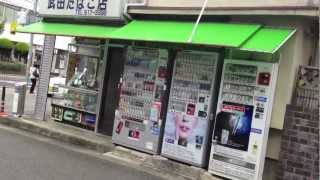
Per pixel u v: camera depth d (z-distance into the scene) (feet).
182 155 35.88
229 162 33.01
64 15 44.80
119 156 38.91
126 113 39.88
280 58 32.32
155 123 38.01
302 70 32.71
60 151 38.06
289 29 31.58
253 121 32.17
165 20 39.01
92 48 47.14
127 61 40.32
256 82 32.27
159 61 38.24
